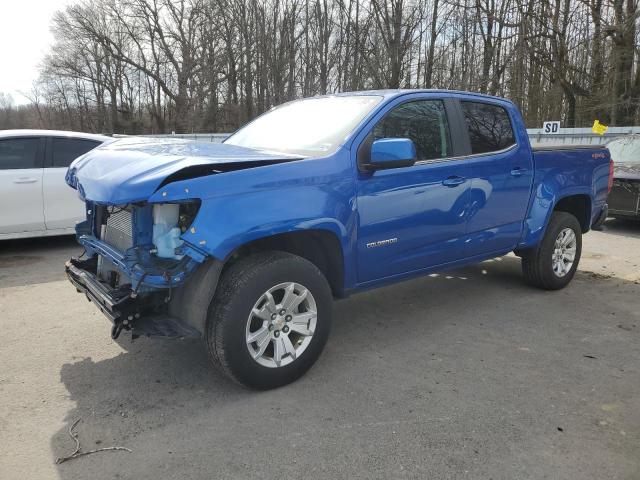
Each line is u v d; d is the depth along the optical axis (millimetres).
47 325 4512
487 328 4574
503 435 2920
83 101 59969
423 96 4234
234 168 3119
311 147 3760
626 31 19312
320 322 3527
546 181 5246
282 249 3604
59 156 7273
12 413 3113
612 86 21406
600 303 5285
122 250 3365
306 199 3330
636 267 6824
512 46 23828
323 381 3545
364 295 5516
